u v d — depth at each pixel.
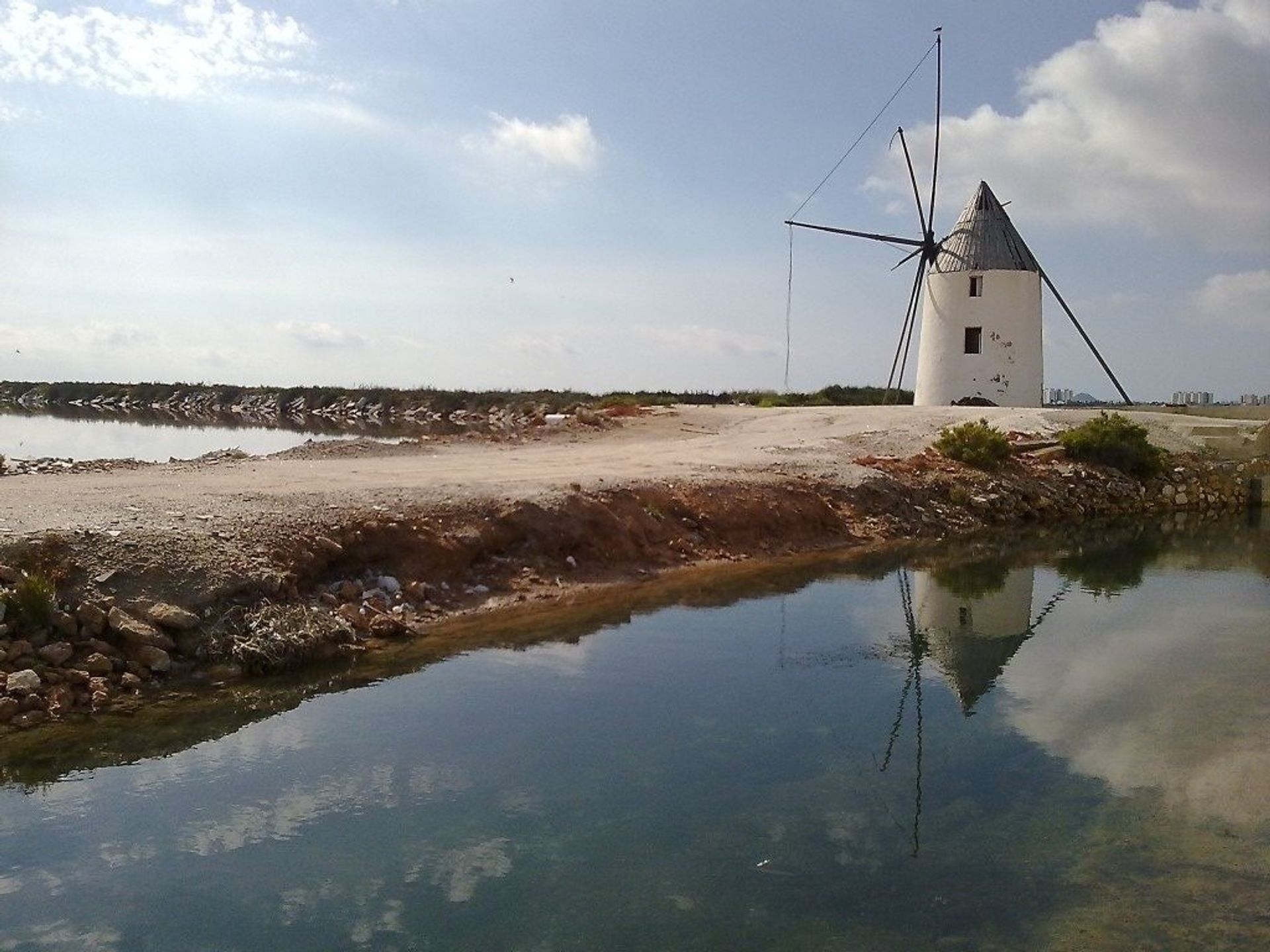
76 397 102.38
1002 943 5.41
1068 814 7.03
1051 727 8.89
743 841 6.57
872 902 5.82
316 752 7.95
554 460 21.06
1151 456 27.47
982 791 7.44
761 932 5.49
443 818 6.85
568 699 9.38
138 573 9.88
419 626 11.59
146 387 104.25
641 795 7.27
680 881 6.04
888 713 9.21
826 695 9.70
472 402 69.31
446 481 15.88
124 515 11.40
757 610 13.27
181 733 8.26
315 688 9.48
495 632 11.56
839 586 15.11
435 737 8.32
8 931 5.40
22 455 29.88
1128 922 5.62
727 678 10.16
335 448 22.34
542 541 14.20
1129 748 8.35
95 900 5.75
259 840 6.50
